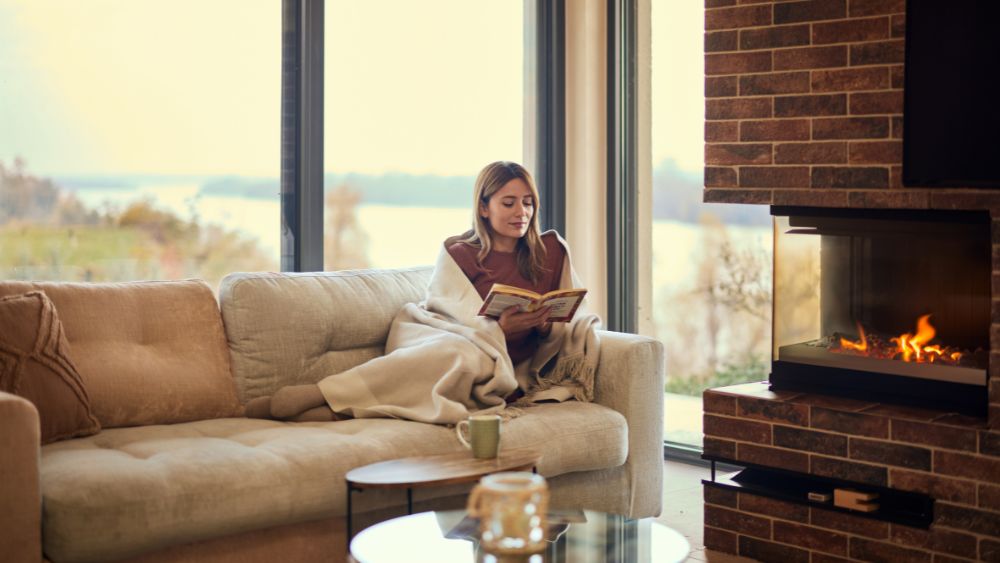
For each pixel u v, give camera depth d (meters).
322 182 4.29
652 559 2.29
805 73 3.60
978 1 3.20
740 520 3.64
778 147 3.68
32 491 2.53
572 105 5.05
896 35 3.40
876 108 3.45
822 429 3.46
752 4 3.71
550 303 3.57
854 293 3.65
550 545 2.37
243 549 2.86
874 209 3.53
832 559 3.43
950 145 3.28
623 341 3.72
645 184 5.29
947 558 3.20
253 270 4.19
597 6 5.01
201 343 3.48
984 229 3.35
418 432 3.22
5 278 3.65
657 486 3.77
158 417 3.30
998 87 3.17
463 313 3.68
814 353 3.70
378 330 3.80
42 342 3.04
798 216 3.72
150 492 2.65
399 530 2.45
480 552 2.30
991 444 3.11
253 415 3.46
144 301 3.45
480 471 2.81
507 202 3.78
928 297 3.51
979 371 3.32
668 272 6.55
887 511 3.35
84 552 2.56
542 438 3.35
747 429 3.64
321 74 4.27
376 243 4.59
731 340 6.62
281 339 3.56
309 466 2.92
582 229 5.04
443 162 4.81
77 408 3.07
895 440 3.30
